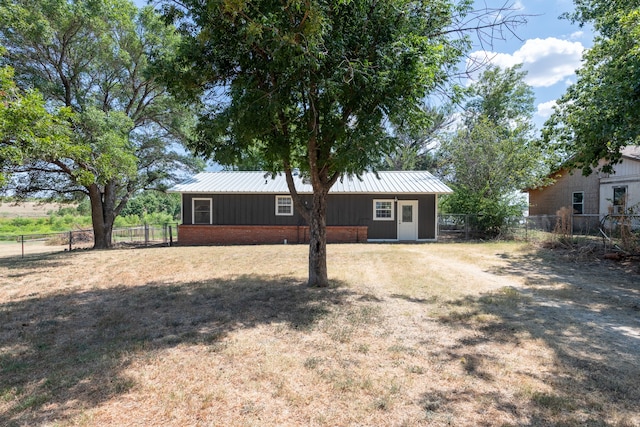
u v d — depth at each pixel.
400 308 5.66
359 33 6.00
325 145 6.82
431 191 17.64
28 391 3.12
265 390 3.11
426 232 18.33
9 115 8.12
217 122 5.85
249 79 5.89
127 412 2.79
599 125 9.14
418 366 3.58
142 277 8.78
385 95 5.91
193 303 6.10
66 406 2.87
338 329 4.67
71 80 15.29
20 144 8.84
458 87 6.36
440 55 5.98
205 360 3.73
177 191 18.27
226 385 3.20
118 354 3.90
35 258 13.27
